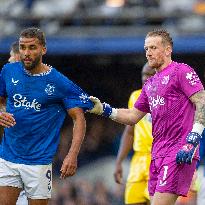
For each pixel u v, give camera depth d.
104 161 52.00
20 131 24.34
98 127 53.41
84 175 51.06
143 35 51.47
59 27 53.06
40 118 24.31
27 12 54.94
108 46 51.53
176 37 50.62
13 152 24.47
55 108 24.52
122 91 58.84
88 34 51.94
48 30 52.94
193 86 23.78
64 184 49.16
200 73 54.94
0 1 55.69
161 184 23.89
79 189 48.47
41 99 24.19
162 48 24.33
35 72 24.20
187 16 51.56
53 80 24.20
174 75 24.03
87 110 25.33
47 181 24.58
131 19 52.50
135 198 31.50
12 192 24.67
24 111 24.25
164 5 54.03
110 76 58.22
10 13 53.59
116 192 48.59
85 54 52.03
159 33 24.42
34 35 23.83
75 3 56.16
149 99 24.67
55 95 24.28
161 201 23.81
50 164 24.62
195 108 23.91
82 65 56.94
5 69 24.58
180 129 23.92
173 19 52.56
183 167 23.80
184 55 53.28
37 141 24.42
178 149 23.84
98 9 53.84
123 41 51.47
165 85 24.12
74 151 24.08
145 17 51.69
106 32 52.03
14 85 24.31
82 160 52.03
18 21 53.81
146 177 31.19
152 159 24.55
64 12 54.41
